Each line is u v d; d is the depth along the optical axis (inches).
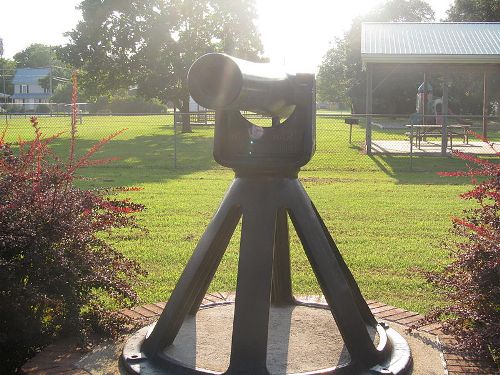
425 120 1070.4
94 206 179.6
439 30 868.6
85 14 1380.4
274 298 185.3
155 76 1378.0
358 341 141.8
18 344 163.9
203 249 151.5
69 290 164.6
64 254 168.4
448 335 168.7
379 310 191.8
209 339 158.9
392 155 757.3
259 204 146.7
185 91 1400.1
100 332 172.4
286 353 149.3
